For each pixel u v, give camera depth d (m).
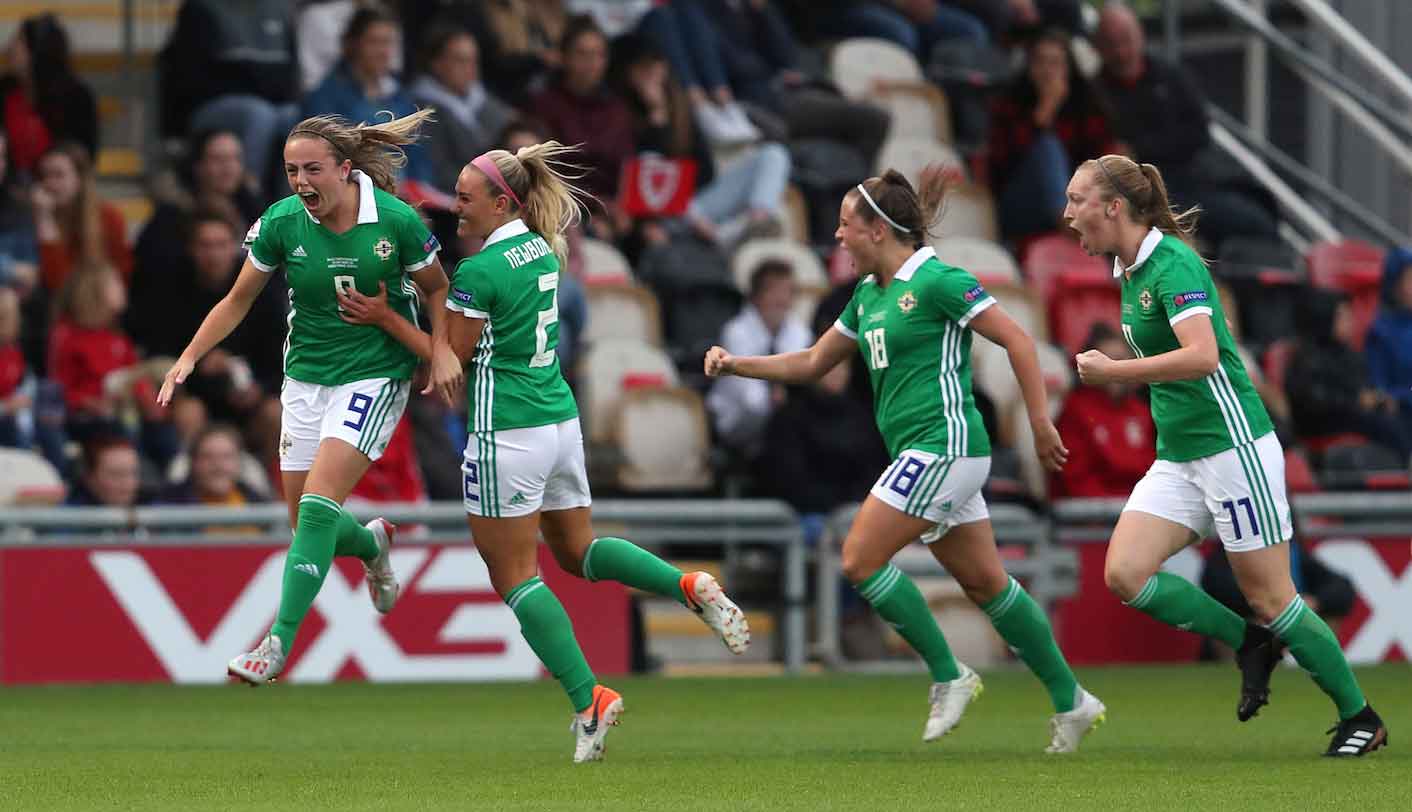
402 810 18.25
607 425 43.50
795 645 40.34
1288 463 44.62
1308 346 48.00
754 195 49.81
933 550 24.14
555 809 18.23
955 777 21.23
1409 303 48.53
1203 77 67.69
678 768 22.23
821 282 48.44
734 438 43.22
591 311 45.47
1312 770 21.98
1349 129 63.34
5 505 38.34
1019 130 51.56
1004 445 44.69
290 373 24.08
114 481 38.28
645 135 49.00
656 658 40.47
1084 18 62.28
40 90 47.19
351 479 23.56
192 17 47.88
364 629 37.72
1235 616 23.44
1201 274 22.44
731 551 40.47
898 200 23.48
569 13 54.25
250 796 19.56
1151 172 22.86
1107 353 41.81
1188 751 24.66
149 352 42.81
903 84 54.75
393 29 44.97
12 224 43.81
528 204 22.78
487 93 48.75
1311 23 58.12
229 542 37.62
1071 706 24.23
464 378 22.69
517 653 38.16
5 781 21.17
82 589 37.25
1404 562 41.66
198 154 43.91
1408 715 30.17
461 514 38.12
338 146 22.92
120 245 45.31
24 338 43.09
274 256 23.58
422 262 23.53
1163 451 23.16
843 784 20.52
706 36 52.22
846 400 41.72
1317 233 58.72
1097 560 41.69
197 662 37.44
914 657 41.38
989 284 47.19
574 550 23.34
